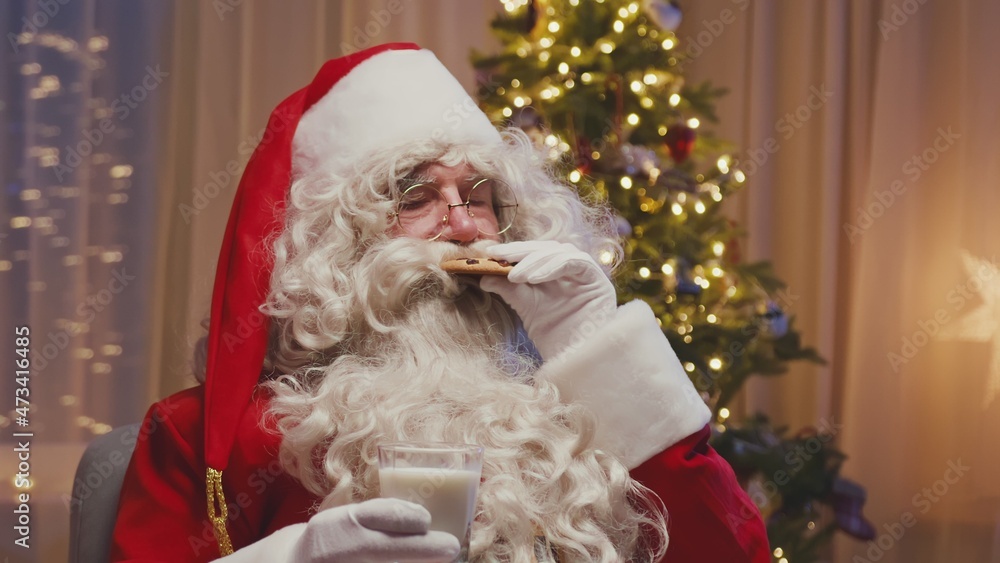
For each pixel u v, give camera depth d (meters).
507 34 2.65
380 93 1.34
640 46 2.54
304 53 2.97
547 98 2.51
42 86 2.56
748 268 2.65
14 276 2.50
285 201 1.33
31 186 2.53
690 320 2.48
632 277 2.34
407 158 1.30
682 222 2.52
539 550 1.09
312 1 2.98
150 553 1.16
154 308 2.72
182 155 2.81
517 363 1.28
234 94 2.86
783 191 3.40
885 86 3.16
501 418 1.12
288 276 1.24
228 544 1.14
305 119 1.38
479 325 1.27
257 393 1.23
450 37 3.15
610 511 1.12
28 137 2.53
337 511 0.84
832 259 3.27
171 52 2.80
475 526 1.04
